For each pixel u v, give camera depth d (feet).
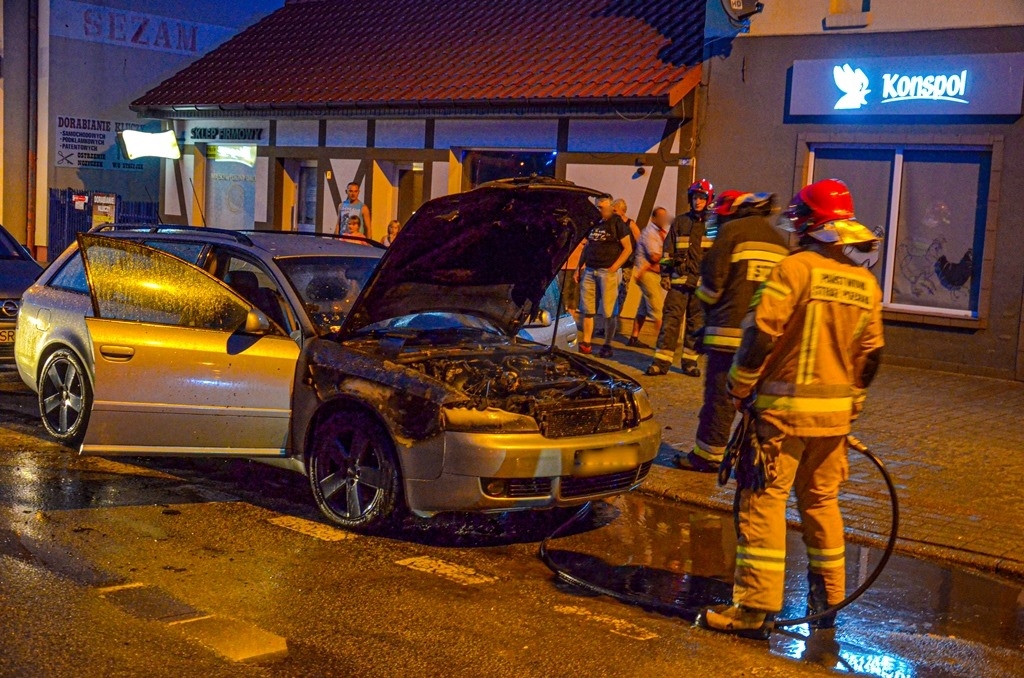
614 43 53.47
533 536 20.76
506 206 20.67
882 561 15.80
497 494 19.08
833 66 43.45
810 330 15.52
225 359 21.59
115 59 77.36
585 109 49.14
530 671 14.21
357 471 20.30
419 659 14.43
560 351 23.63
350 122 60.80
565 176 51.72
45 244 75.66
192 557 18.33
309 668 13.94
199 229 24.85
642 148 49.26
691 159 47.65
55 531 19.30
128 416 22.03
